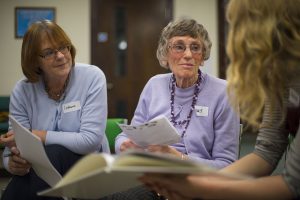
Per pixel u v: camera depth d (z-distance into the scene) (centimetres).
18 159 151
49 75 185
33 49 178
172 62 188
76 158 171
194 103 186
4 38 571
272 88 102
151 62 598
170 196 106
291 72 102
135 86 600
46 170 136
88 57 582
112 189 130
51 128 186
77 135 175
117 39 593
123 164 86
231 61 103
